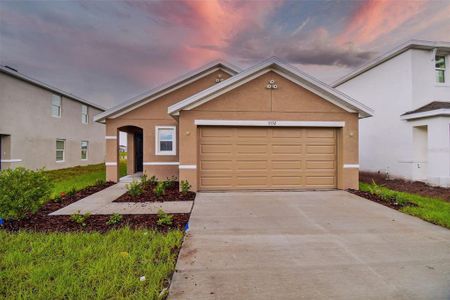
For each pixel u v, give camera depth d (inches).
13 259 135.3
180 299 106.3
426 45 425.1
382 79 499.2
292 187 350.3
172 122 464.1
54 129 670.5
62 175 553.0
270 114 340.2
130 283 113.1
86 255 140.6
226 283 118.6
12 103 538.3
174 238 167.9
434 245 164.9
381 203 278.7
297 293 111.0
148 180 403.5
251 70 326.3
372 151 527.8
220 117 335.3
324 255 149.7
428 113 389.7
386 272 129.6
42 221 208.4
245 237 178.1
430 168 397.7
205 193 326.6
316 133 353.7
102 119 454.9
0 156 532.1
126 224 200.4
